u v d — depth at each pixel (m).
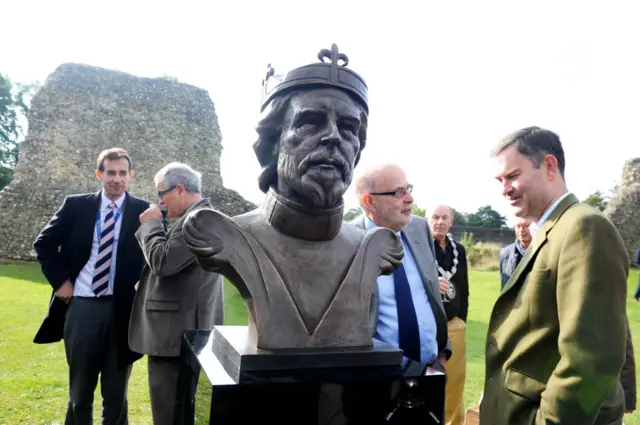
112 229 2.79
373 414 1.42
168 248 2.22
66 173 15.80
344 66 1.56
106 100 16.67
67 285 2.73
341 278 1.59
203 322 2.44
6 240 14.80
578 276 1.40
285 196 1.57
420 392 1.48
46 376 4.04
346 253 1.64
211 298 2.51
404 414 1.46
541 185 1.65
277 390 1.33
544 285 1.55
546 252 1.57
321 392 1.37
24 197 15.27
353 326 1.55
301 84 1.50
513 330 1.65
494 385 1.71
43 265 2.76
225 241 1.47
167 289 2.39
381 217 2.19
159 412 2.39
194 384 1.59
